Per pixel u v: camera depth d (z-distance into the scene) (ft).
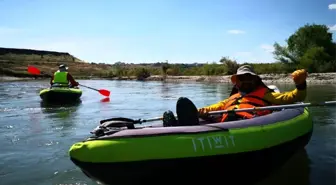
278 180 11.51
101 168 9.26
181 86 65.26
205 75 103.86
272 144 10.83
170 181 9.78
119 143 9.30
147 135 9.52
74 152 9.52
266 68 92.53
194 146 9.55
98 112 29.07
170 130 9.83
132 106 33.35
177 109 11.82
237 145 10.07
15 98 41.91
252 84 14.24
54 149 16.35
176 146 9.43
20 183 11.80
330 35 90.43
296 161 13.60
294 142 11.86
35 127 21.97
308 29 89.97
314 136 17.63
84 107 32.71
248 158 10.22
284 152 11.43
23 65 144.97
